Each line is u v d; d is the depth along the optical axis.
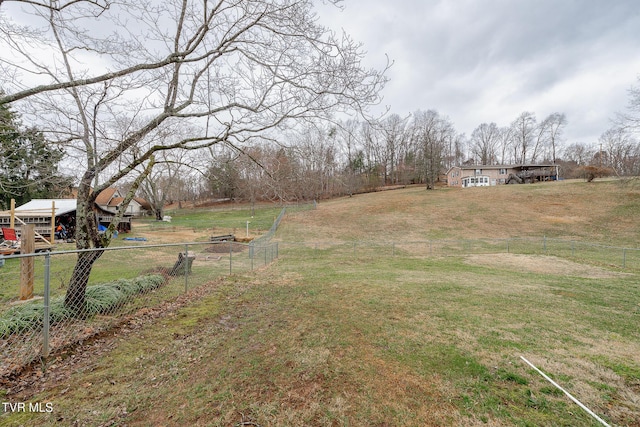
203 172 5.82
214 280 8.41
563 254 15.33
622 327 4.77
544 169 52.06
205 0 4.26
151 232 26.47
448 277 9.09
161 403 2.69
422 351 3.78
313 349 3.82
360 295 6.67
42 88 3.61
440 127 54.22
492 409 2.64
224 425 2.41
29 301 5.20
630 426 2.42
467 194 35.69
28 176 4.48
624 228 20.66
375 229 23.88
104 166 4.72
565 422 2.47
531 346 3.96
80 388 2.90
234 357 3.60
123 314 4.96
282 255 15.88
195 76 5.07
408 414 2.57
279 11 4.08
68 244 15.89
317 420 2.48
